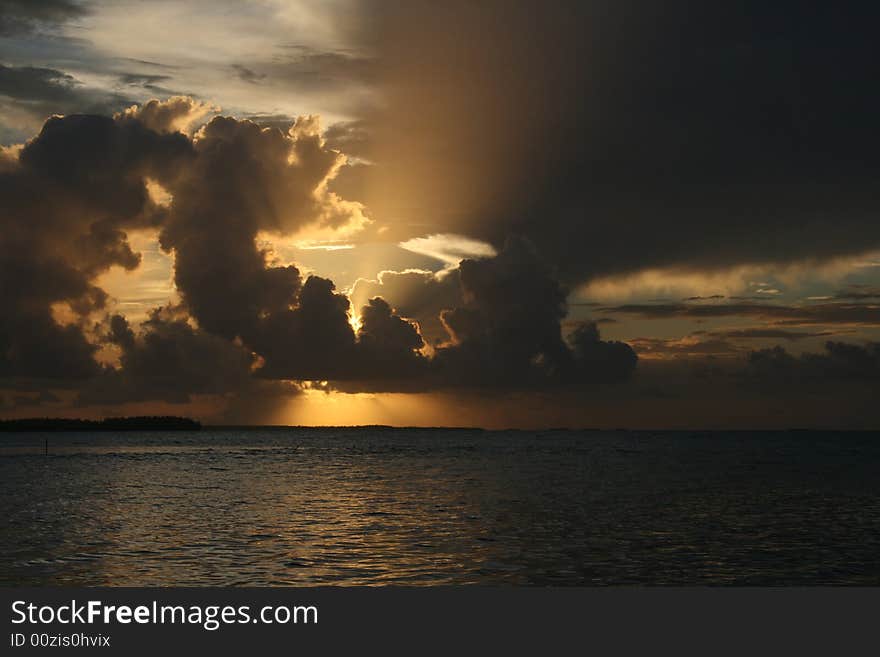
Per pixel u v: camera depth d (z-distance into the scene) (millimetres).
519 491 59031
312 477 76438
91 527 37625
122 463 104562
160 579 25656
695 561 28641
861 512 44062
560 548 31250
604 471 84750
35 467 94062
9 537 34312
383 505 48188
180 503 49781
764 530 36281
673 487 62281
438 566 27656
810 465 96062
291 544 32250
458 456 128750
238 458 120938
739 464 99438
